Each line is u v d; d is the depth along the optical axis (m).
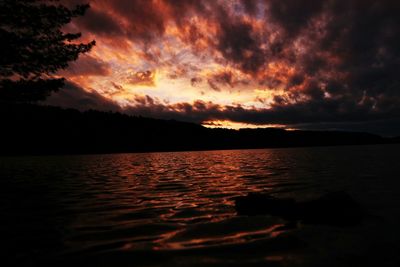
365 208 8.16
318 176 16.94
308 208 7.77
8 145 96.31
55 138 113.25
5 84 14.53
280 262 4.48
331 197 8.06
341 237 5.68
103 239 5.72
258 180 15.59
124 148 125.31
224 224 6.76
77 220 7.34
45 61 15.09
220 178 17.31
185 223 6.93
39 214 8.08
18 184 15.70
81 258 4.69
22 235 6.02
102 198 10.84
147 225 6.79
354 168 21.88
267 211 7.95
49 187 14.33
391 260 4.51
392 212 7.68
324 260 4.54
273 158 41.50
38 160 51.25
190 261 4.55
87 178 18.84
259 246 5.21
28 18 14.42
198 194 11.50
